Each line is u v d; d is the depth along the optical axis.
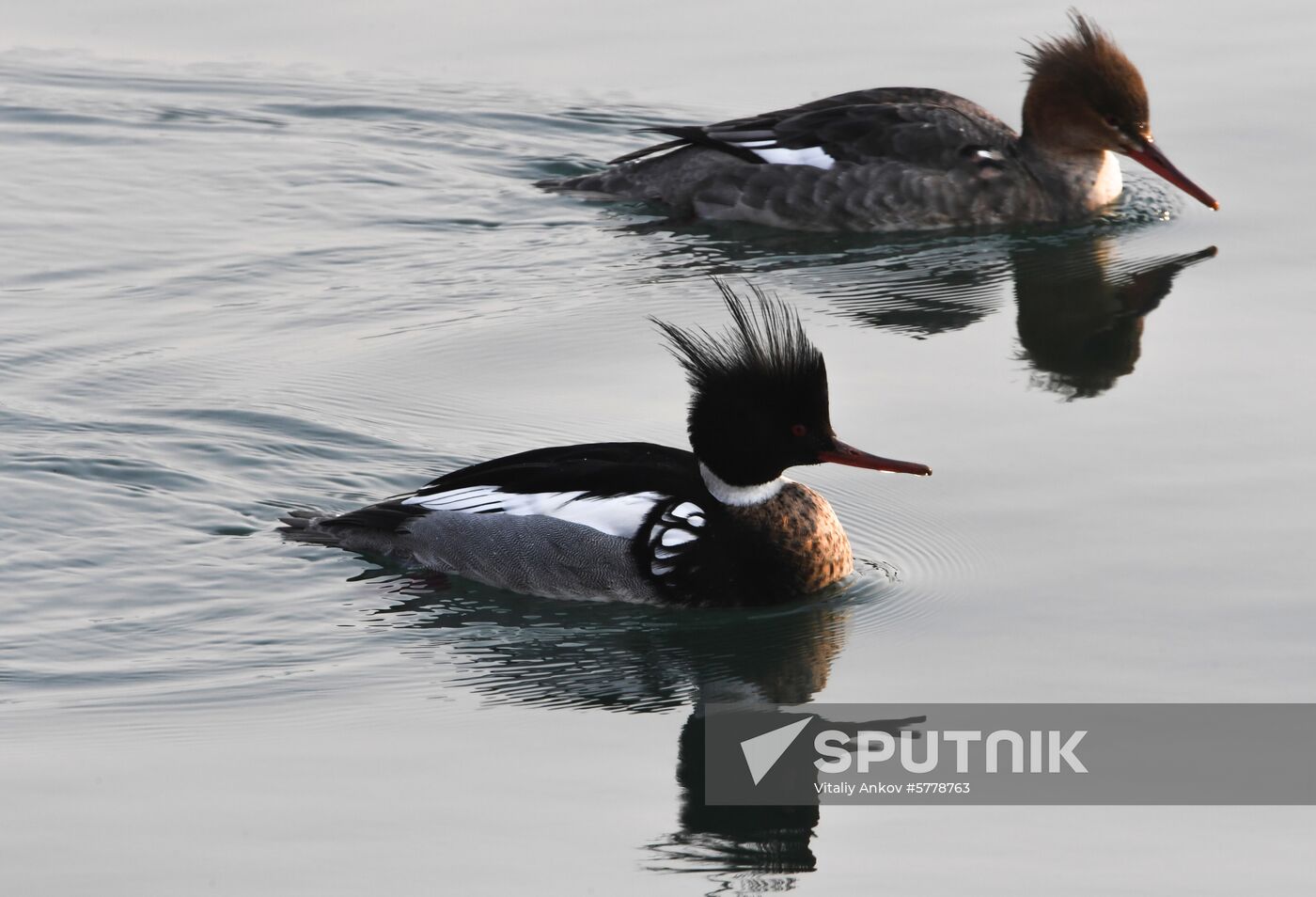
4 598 14.36
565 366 18.47
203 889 10.64
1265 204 22.59
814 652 13.78
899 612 14.29
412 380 18.12
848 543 14.94
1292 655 13.22
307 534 15.31
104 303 20.02
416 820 11.43
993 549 14.98
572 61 26.61
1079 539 15.02
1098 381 18.12
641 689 13.27
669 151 23.78
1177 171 22.22
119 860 10.92
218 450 16.62
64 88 26.03
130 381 17.95
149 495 15.90
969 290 20.69
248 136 25.05
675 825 11.42
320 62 26.81
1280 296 20.11
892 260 21.58
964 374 18.34
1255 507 15.38
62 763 12.09
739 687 13.25
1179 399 17.61
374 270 21.12
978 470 16.25
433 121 25.34
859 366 18.55
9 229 22.00
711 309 19.91
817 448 14.28
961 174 22.33
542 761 12.20
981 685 13.12
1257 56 25.66
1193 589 14.19
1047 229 22.53
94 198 23.03
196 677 13.36
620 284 20.72
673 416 17.22
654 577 14.38
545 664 13.65
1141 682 13.02
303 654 13.73
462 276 20.94
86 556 14.98
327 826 11.34
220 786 11.82
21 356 18.45
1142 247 21.88
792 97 25.08
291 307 20.00
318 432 16.98
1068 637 13.68
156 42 27.30
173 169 24.00
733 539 14.37
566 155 24.67
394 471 16.34
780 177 22.42
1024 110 23.17
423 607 14.46
